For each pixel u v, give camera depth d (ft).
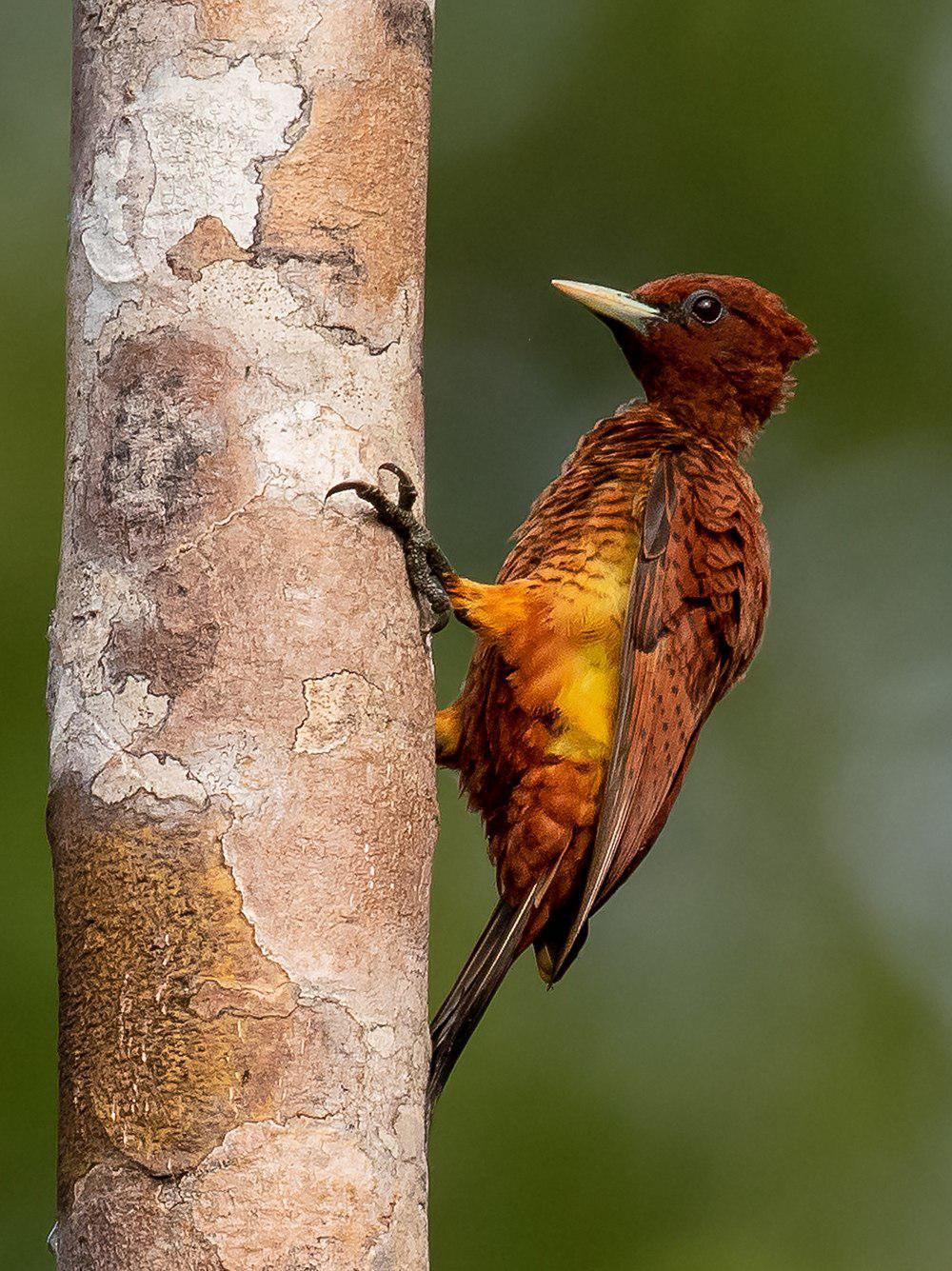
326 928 20.33
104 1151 19.65
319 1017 20.03
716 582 31.83
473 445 58.85
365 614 21.63
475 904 47.09
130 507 21.38
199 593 21.06
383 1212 19.81
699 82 58.65
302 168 22.34
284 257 22.11
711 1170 45.98
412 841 21.44
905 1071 48.98
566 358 59.36
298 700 20.93
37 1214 39.81
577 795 30.37
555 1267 43.42
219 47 22.34
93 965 20.26
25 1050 40.93
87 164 22.59
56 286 52.75
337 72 22.66
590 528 31.40
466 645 53.31
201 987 19.86
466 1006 30.25
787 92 57.82
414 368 23.21
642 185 59.06
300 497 21.58
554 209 59.57
